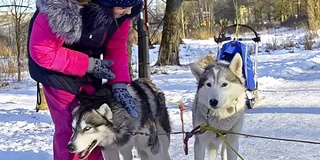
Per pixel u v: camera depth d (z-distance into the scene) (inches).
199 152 97.6
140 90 92.5
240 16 673.0
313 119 149.3
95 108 79.2
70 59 73.2
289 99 193.3
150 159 92.6
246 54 131.3
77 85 78.5
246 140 126.6
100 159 84.8
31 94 238.7
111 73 78.0
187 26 752.3
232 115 97.3
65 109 78.8
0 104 202.5
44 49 70.8
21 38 290.0
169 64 372.5
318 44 482.9
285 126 141.4
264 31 702.5
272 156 109.7
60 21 68.4
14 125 153.6
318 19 607.8
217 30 678.5
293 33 641.0
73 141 76.9
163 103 101.9
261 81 252.4
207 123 99.0
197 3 831.7
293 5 879.1
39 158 110.1
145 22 189.8
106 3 70.8
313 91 213.3
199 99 99.5
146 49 188.7
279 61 357.7
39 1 70.4
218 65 101.1
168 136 104.4
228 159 100.6
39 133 140.5
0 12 307.3
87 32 72.7
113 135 82.4
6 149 119.8
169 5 370.6
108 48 81.8
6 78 299.3
